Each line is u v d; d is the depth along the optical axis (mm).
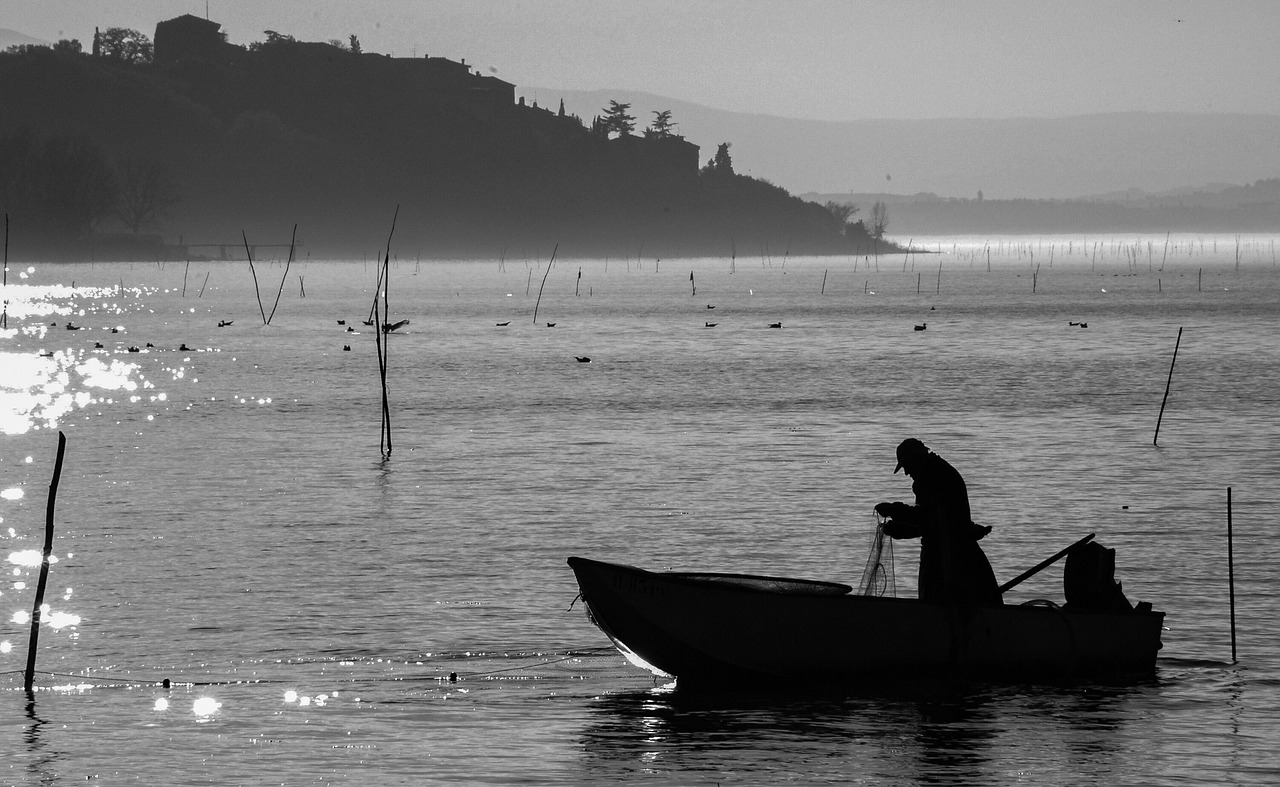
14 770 58531
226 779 57469
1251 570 96875
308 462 158500
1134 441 175125
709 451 167875
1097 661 71625
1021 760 59594
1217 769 58406
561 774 57938
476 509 125688
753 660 69312
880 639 69750
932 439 178750
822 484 140500
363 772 58125
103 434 185375
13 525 117250
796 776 57750
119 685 71062
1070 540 109688
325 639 79812
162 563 100938
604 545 108688
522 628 81938
